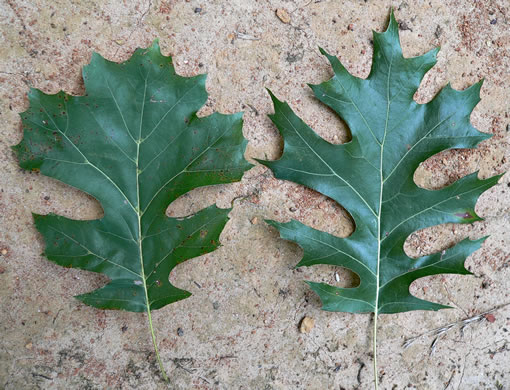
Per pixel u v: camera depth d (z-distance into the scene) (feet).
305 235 1.04
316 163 1.04
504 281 1.16
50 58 1.02
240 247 1.08
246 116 1.08
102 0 1.04
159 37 1.06
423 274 1.06
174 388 1.06
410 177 1.05
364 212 1.06
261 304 1.09
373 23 1.12
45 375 1.03
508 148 1.16
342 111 1.04
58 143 0.97
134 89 0.99
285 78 1.09
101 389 1.04
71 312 1.04
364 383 1.13
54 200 1.03
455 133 1.06
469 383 1.16
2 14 1.01
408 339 1.14
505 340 1.17
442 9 1.14
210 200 1.07
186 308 1.07
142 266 1.01
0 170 1.01
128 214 1.00
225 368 1.08
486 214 1.15
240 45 1.08
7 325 1.02
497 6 1.16
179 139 1.00
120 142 0.99
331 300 1.05
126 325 1.06
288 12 1.09
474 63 1.15
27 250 1.02
